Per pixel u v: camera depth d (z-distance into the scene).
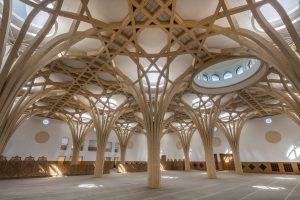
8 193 13.48
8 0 8.51
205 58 16.02
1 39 8.61
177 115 35.44
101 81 20.50
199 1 10.72
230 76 22.34
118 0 10.65
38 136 37.38
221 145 41.16
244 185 17.70
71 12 10.66
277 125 34.03
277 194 13.10
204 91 22.48
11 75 10.19
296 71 10.10
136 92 19.56
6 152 33.09
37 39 10.51
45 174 26.05
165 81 18.33
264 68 17.50
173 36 13.20
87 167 30.97
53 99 27.34
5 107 10.05
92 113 28.28
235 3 10.84
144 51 14.73
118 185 17.89
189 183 19.36
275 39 10.12
